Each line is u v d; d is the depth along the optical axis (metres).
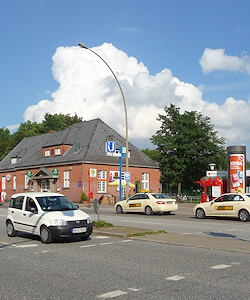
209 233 14.01
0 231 15.21
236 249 9.92
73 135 47.88
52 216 11.62
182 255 9.38
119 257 9.20
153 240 11.80
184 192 48.28
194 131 48.75
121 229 14.16
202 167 50.69
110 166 44.16
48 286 6.57
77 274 7.44
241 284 6.55
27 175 49.47
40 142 54.91
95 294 6.06
